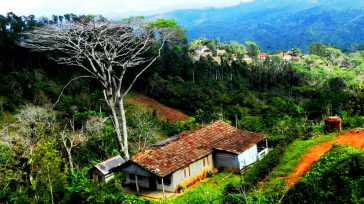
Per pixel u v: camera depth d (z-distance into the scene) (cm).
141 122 4972
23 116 4262
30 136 2900
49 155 2506
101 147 4178
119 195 2438
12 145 2773
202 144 3297
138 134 4788
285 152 2784
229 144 3325
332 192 1916
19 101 6256
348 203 1847
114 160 3525
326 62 16662
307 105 5928
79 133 4650
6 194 2331
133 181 3127
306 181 1994
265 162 2736
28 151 2519
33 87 6756
